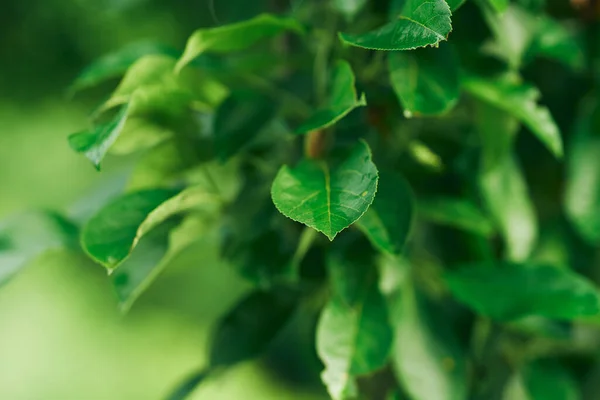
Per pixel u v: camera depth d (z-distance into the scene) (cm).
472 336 81
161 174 76
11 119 260
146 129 74
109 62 76
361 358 71
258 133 75
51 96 262
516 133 83
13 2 253
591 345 84
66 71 259
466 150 79
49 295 255
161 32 223
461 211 76
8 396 242
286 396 231
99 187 84
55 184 260
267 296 79
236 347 78
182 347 263
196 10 191
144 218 70
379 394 79
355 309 72
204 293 272
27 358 245
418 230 80
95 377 250
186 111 74
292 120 78
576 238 85
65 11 247
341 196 65
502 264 76
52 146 261
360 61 75
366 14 75
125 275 73
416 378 75
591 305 73
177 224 75
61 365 248
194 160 76
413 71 69
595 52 81
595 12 82
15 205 256
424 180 78
